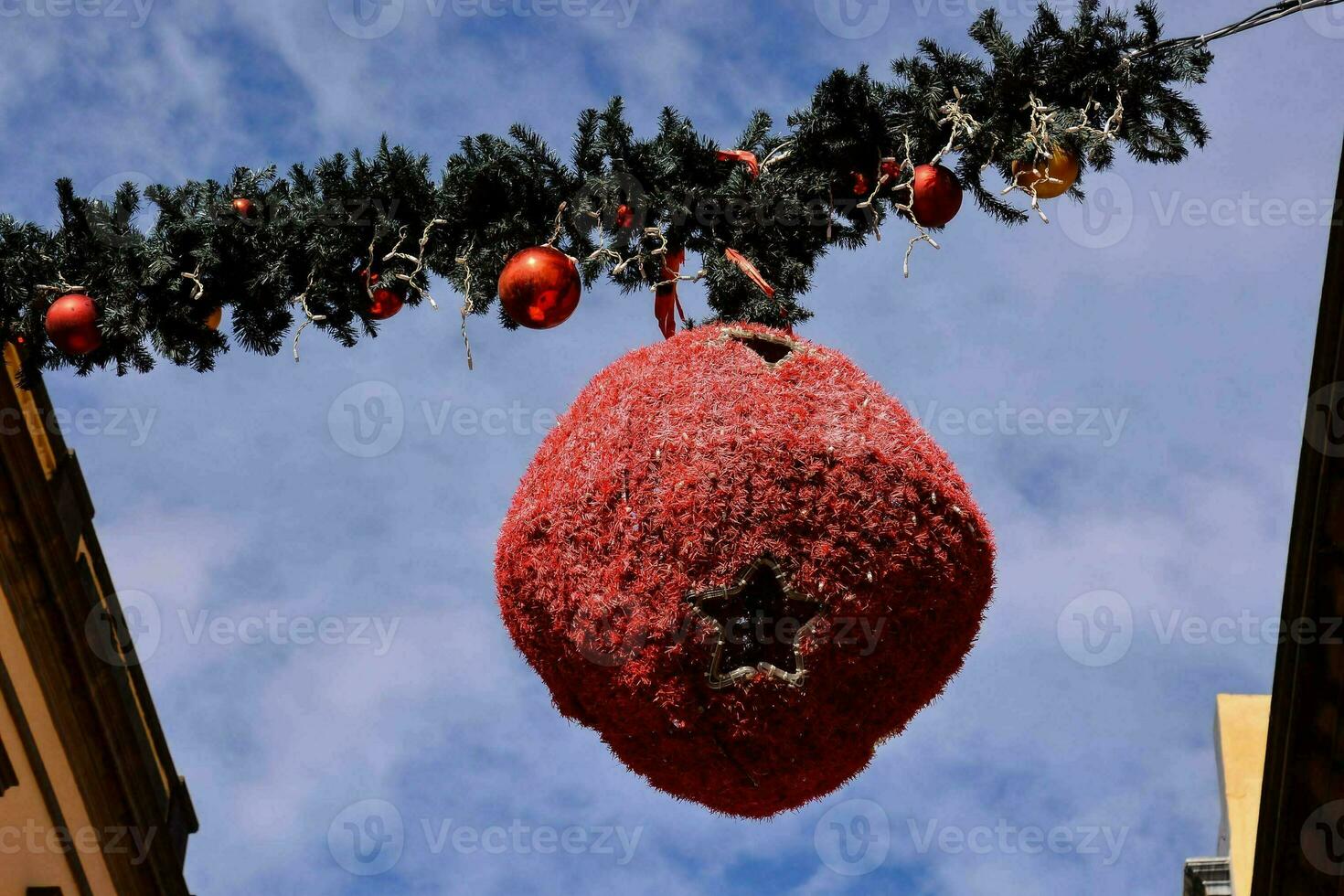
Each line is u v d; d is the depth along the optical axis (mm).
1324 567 7188
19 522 9797
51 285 6047
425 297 6113
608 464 4957
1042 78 5816
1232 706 10055
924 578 4934
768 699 4867
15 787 9500
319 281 5984
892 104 5816
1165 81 5832
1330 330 6887
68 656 10195
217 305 6168
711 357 5168
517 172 5805
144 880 11055
